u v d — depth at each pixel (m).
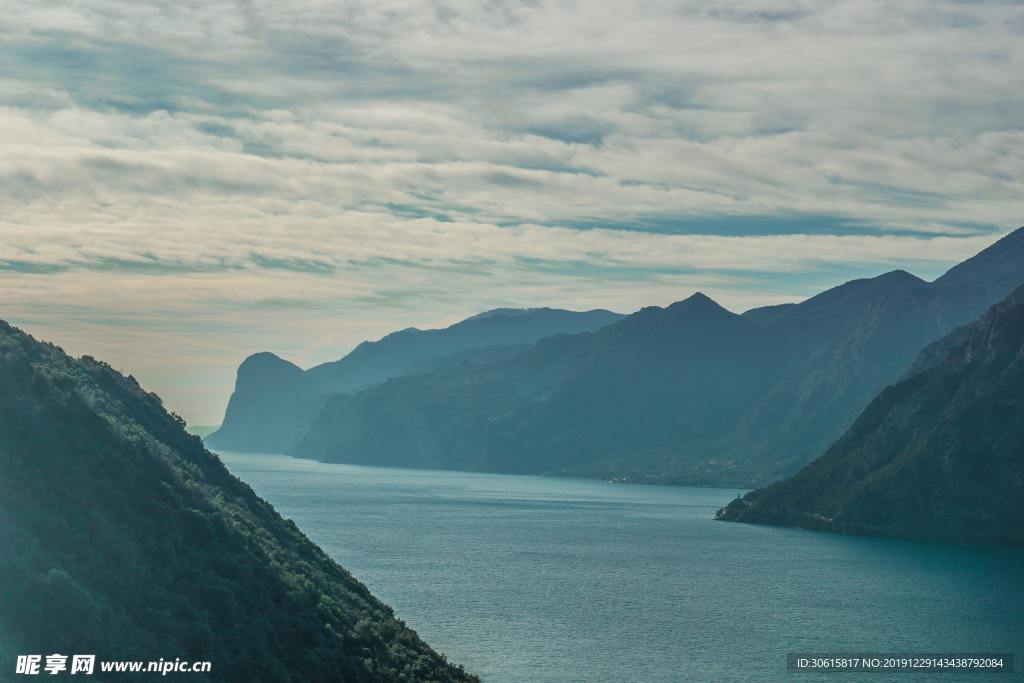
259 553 139.88
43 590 100.38
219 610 117.69
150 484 132.38
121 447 136.25
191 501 138.12
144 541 119.50
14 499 111.56
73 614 100.31
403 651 138.62
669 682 163.25
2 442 118.69
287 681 113.31
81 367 168.62
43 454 121.62
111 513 120.38
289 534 167.88
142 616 108.19
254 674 110.94
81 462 124.75
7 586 99.94
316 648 123.88
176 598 113.69
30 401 129.38
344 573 169.50
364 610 150.00
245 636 115.50
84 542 111.88
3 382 129.75
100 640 100.44
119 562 113.19
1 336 155.12
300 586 135.50
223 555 128.38
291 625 125.62
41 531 110.00
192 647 108.75
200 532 129.62
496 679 160.38
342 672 123.88
